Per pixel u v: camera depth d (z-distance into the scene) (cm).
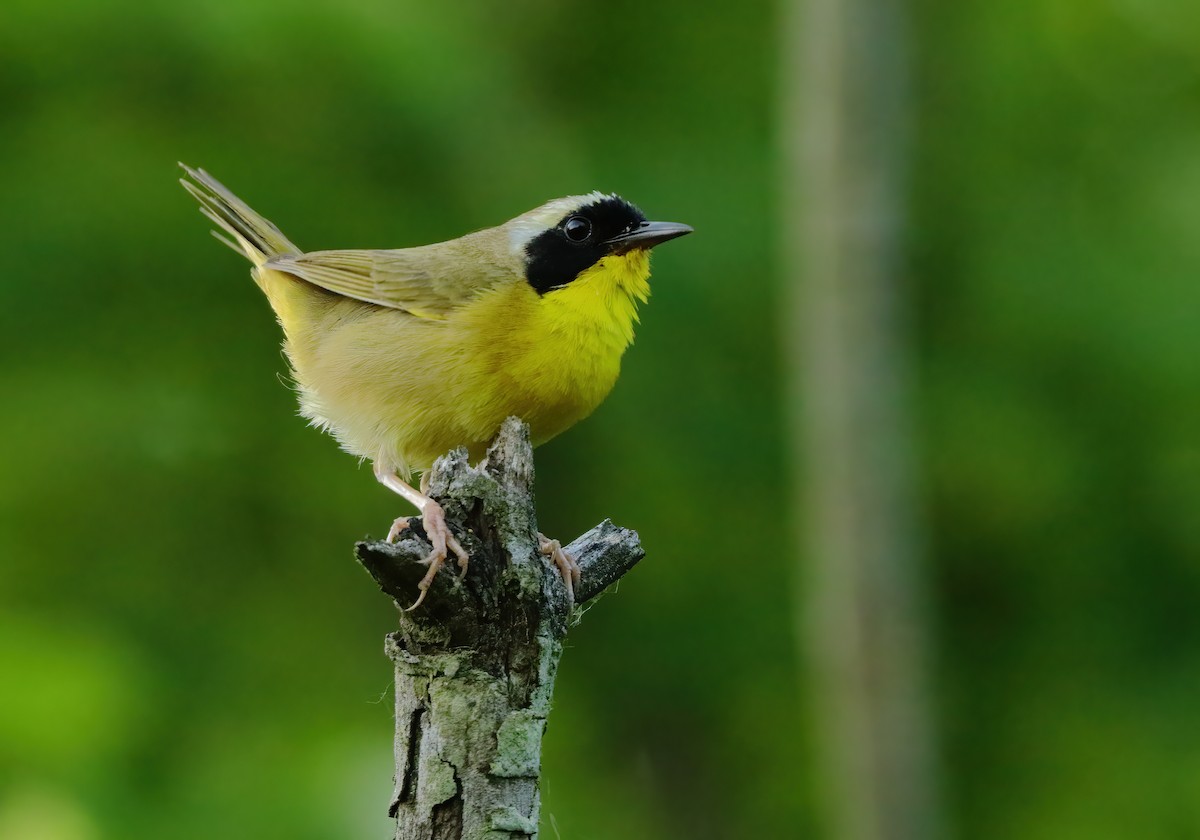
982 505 1594
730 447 1539
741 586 1605
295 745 1483
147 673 1472
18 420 1448
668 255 1520
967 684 1619
